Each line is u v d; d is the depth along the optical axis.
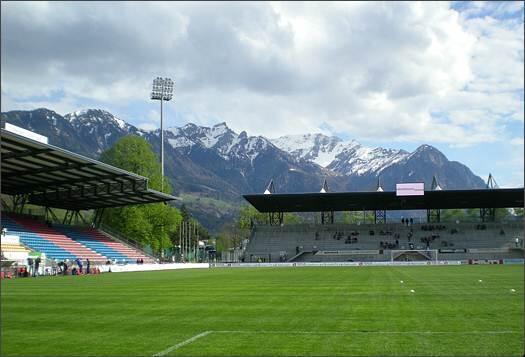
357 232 87.31
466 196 73.62
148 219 72.69
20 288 26.61
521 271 42.38
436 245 82.75
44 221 62.31
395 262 72.00
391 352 9.41
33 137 42.53
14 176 50.44
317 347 9.91
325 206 82.12
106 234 69.31
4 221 54.16
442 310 14.95
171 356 9.40
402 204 81.12
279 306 16.67
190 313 15.16
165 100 80.12
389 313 14.41
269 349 9.82
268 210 86.38
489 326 12.02
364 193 73.06
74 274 46.34
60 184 56.00
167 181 76.12
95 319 14.07
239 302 18.16
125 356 9.47
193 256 110.12
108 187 56.91
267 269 59.28
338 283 28.27
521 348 9.65
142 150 73.69
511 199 75.44
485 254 79.00
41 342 10.82
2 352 9.90
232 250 102.75
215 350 9.82
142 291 23.92
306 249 85.69
